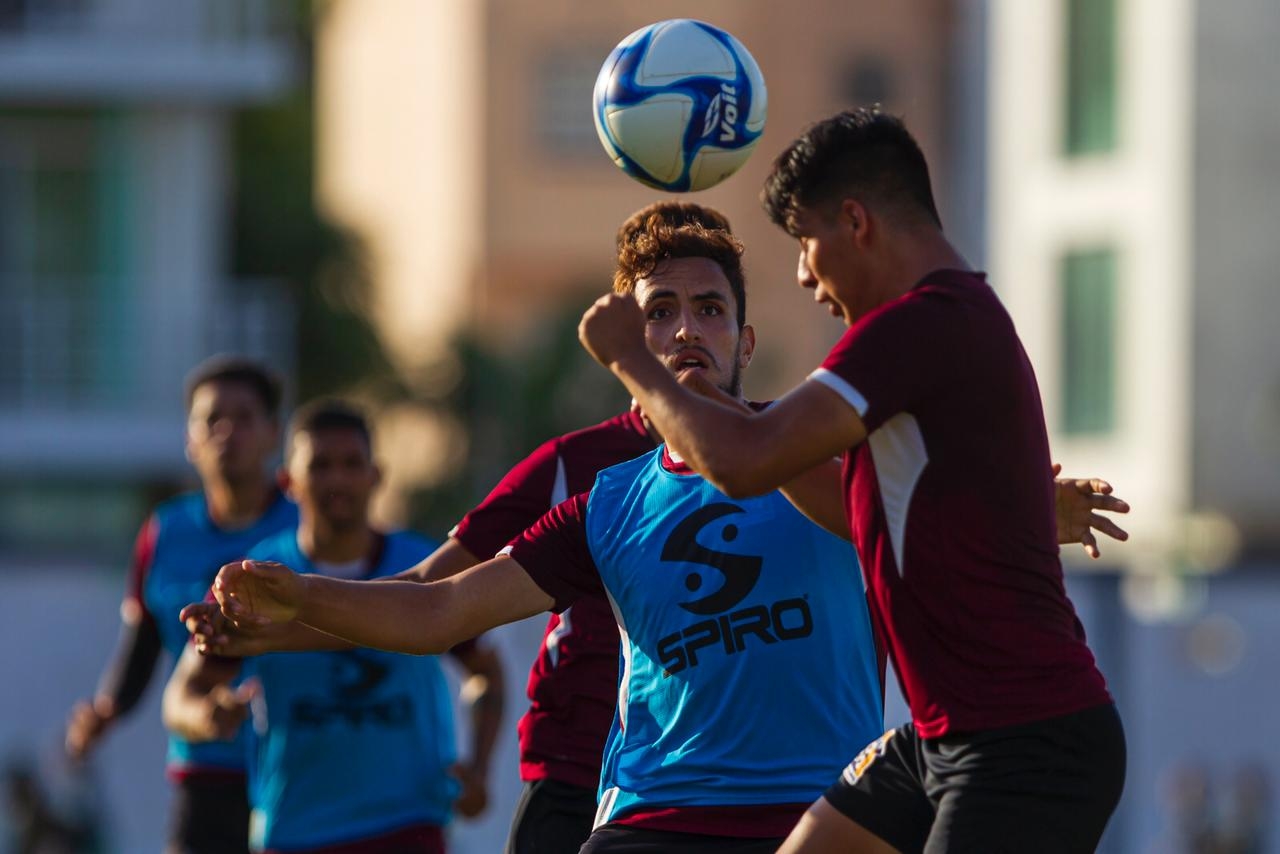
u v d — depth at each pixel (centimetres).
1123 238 7512
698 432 1256
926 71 11362
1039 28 7794
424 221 11894
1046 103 7775
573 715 1792
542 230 11481
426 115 11881
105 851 4788
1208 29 7256
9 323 6856
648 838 1476
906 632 1298
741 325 1669
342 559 2156
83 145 6919
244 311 6994
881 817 1342
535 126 11481
